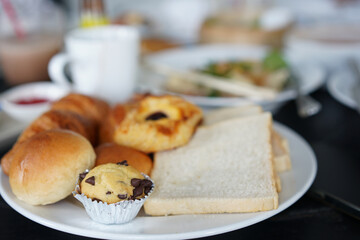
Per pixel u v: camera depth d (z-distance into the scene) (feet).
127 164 1.18
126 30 1.88
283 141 1.42
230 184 1.22
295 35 2.52
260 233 1.19
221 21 3.12
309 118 1.82
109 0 4.33
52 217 1.14
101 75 1.78
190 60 2.41
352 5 3.67
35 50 2.24
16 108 1.76
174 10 4.04
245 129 1.43
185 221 1.13
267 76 2.10
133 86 1.88
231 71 2.14
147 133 1.37
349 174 1.40
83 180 1.14
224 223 1.11
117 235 1.07
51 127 1.33
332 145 1.60
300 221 1.22
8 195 1.22
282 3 3.82
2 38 2.32
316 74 2.04
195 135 1.46
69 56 1.81
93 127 1.47
